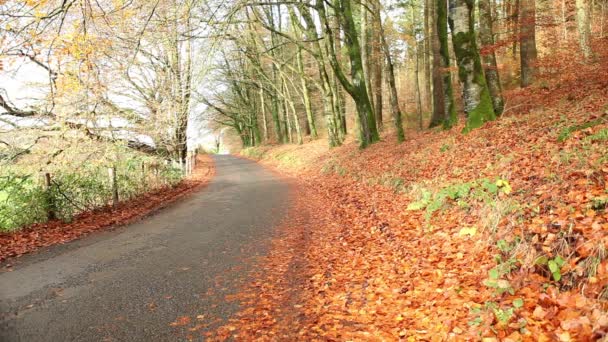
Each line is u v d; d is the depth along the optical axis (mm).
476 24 28578
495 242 5672
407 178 11648
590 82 13109
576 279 4188
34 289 5934
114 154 14344
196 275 6465
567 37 21297
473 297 4656
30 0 9281
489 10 14883
